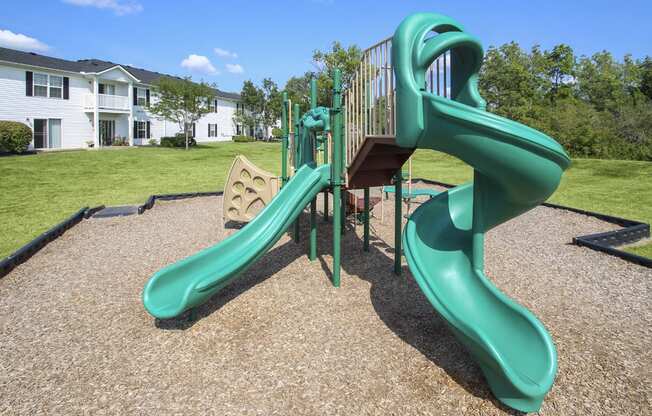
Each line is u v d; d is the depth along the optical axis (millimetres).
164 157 22484
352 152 4953
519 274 5582
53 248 6762
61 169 16547
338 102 5066
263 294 4879
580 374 3230
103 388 3061
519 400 2738
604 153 22531
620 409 2824
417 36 3420
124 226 8336
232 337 3832
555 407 2844
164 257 6336
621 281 5281
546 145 2908
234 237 5043
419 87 3428
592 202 11133
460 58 3891
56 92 25031
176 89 28781
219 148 30469
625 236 7473
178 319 4223
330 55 29359
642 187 13461
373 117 4562
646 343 3709
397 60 3486
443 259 3877
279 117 46344
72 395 2979
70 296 4816
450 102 3100
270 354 3529
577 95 46125
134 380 3162
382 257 6348
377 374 3230
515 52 38281
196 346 3670
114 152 23797
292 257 6410
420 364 3371
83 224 8477
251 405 2859
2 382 3137
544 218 9383
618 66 46812
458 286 3691
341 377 3188
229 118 42688
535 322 2990
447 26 3713
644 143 22359
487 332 3232
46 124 24594
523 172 3047
